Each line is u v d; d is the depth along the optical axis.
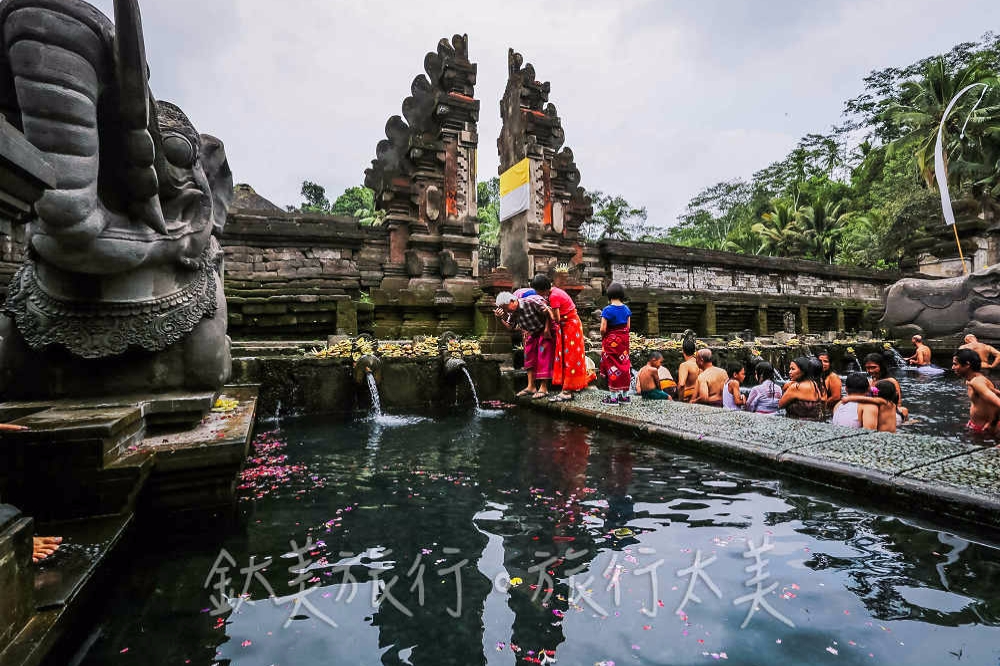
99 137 2.42
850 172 38.53
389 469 3.40
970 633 1.49
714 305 14.41
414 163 10.76
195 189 3.03
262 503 2.75
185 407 2.72
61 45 2.08
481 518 2.50
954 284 10.11
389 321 9.69
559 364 5.88
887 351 10.85
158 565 2.01
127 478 2.02
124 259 2.60
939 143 9.88
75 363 2.89
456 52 11.13
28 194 1.50
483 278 8.04
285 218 10.38
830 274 18.59
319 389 5.59
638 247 14.54
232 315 7.17
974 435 4.46
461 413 5.70
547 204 12.47
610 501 2.72
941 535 2.20
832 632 1.51
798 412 4.92
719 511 2.54
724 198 50.88
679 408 4.96
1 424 1.93
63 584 1.51
